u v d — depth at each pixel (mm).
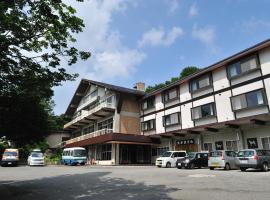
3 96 9273
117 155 31812
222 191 9203
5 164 31219
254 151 16812
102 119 38312
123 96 35375
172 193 9281
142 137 31594
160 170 19750
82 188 11430
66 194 10031
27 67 9055
